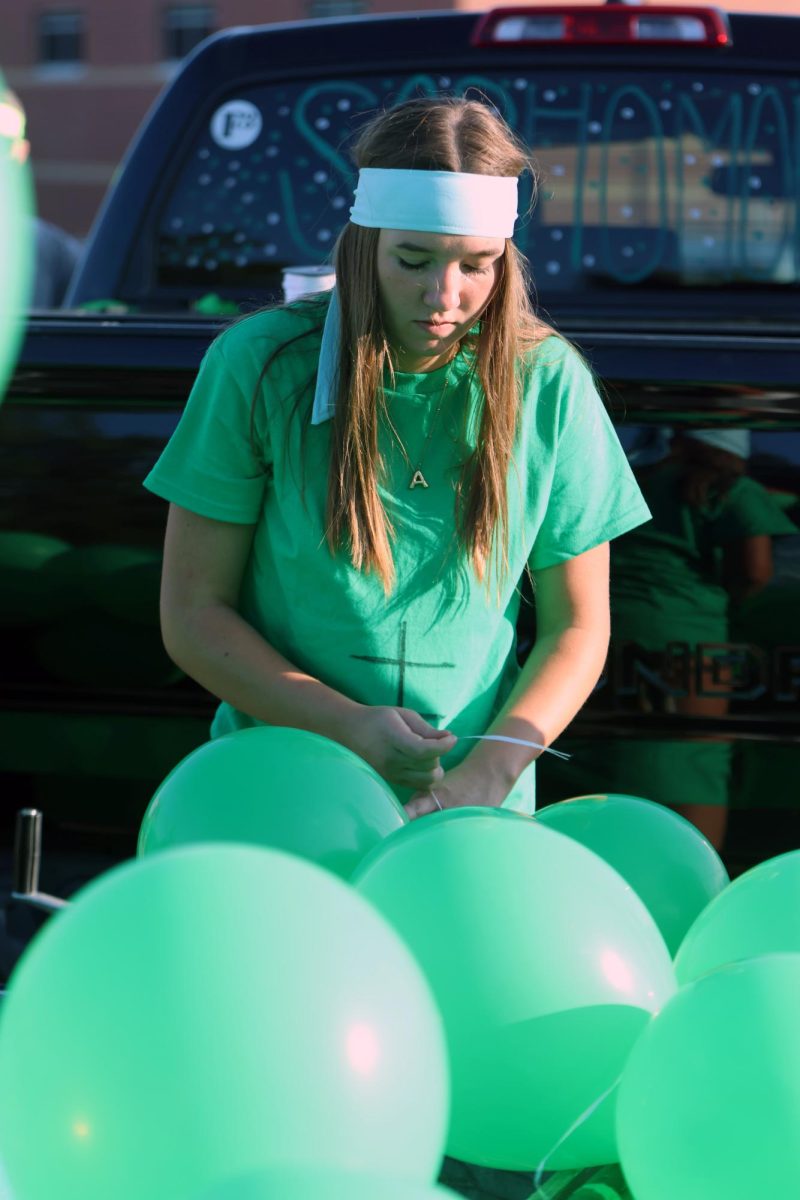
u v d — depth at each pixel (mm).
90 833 3025
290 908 1526
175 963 1467
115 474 2918
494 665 2500
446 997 1753
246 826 2062
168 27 29609
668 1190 1622
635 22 4027
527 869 1827
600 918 1813
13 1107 1503
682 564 2832
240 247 4094
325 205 4074
